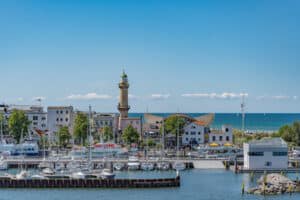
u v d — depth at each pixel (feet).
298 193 582.35
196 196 567.59
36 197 570.05
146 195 574.97
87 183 620.08
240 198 555.69
